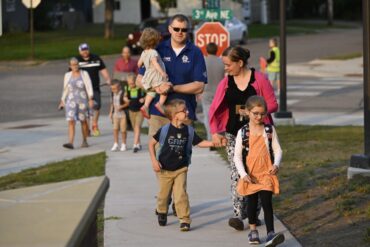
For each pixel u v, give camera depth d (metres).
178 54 20.62
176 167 19.48
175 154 19.38
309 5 184.75
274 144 17.64
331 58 87.81
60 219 8.18
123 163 30.50
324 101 53.97
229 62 18.89
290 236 18.56
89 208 8.70
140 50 90.56
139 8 137.75
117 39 105.88
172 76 20.70
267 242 16.98
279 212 21.03
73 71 35.81
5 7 111.75
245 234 19.11
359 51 97.81
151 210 21.88
